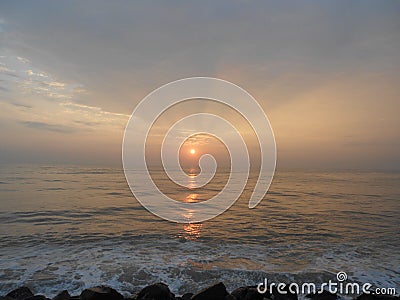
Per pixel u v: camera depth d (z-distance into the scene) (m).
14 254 9.49
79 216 16.78
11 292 6.29
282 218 17.14
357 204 23.70
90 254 9.65
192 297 5.96
